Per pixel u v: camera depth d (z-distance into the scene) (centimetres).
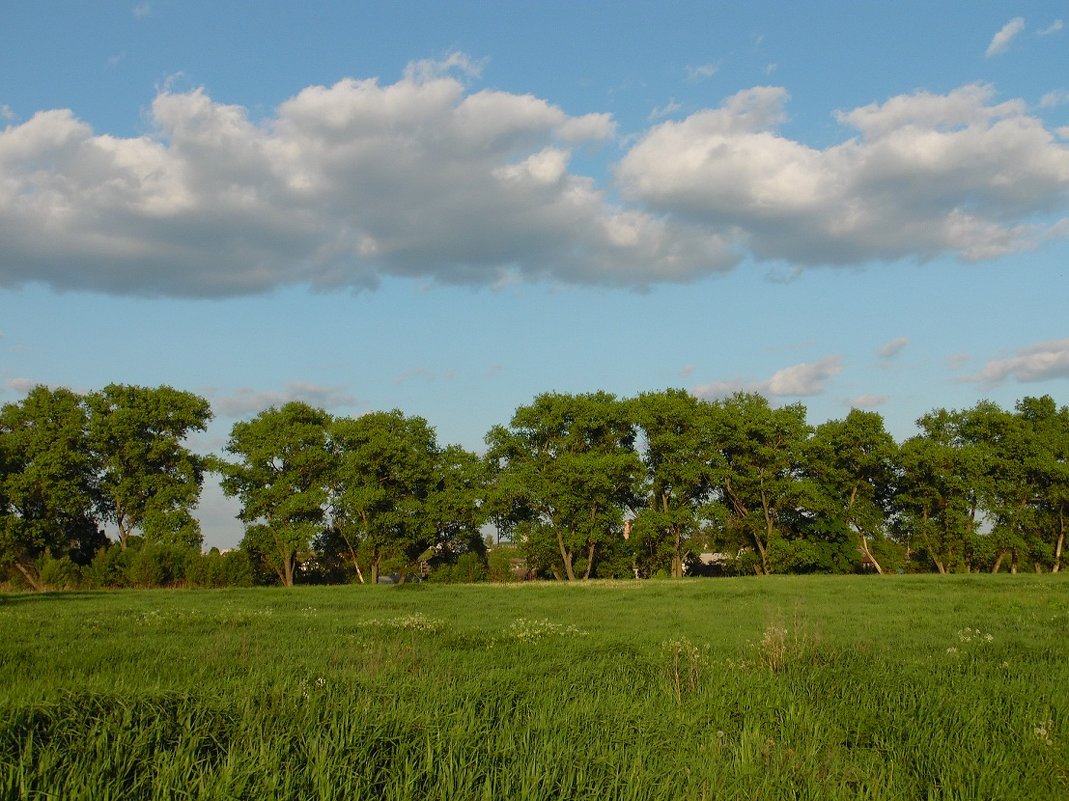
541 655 1533
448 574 6538
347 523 6588
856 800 739
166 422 6419
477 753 792
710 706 1052
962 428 7075
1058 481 6638
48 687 905
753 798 737
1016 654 1518
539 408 6781
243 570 5538
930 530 6644
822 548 6700
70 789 615
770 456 6612
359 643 1652
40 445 5916
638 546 6838
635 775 755
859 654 1475
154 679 1173
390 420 6725
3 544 5091
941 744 888
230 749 708
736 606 2997
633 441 7200
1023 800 749
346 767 702
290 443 6341
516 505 6700
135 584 5266
